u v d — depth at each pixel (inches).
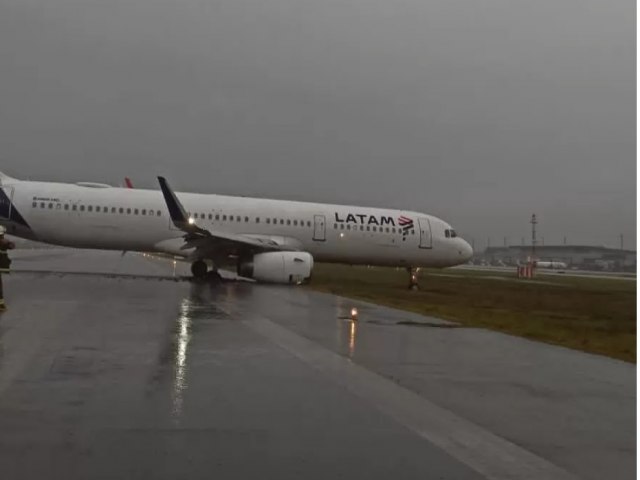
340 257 1437.0
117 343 470.3
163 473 218.7
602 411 325.1
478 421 300.7
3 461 225.0
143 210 1304.1
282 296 956.0
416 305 954.1
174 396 323.3
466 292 1476.4
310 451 248.1
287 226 1380.4
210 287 1092.5
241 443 254.2
